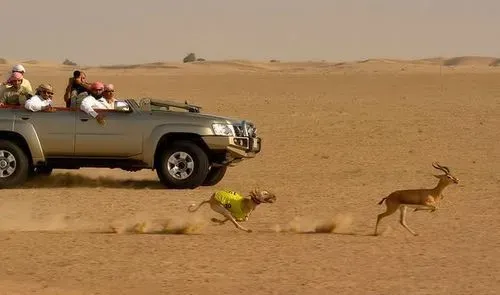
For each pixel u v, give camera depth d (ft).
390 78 469.16
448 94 333.62
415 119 225.97
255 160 158.61
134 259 78.54
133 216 101.45
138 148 122.52
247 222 97.19
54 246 84.12
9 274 73.72
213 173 128.06
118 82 451.94
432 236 89.10
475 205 108.58
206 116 124.26
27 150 123.85
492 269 74.79
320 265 76.13
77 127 122.62
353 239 87.51
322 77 499.10
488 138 189.26
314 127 210.18
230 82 453.99
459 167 147.02
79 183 130.11
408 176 136.46
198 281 70.85
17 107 124.06
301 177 136.98
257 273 73.36
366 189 122.72
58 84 431.43
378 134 196.13
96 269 75.05
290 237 88.48
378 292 67.41
